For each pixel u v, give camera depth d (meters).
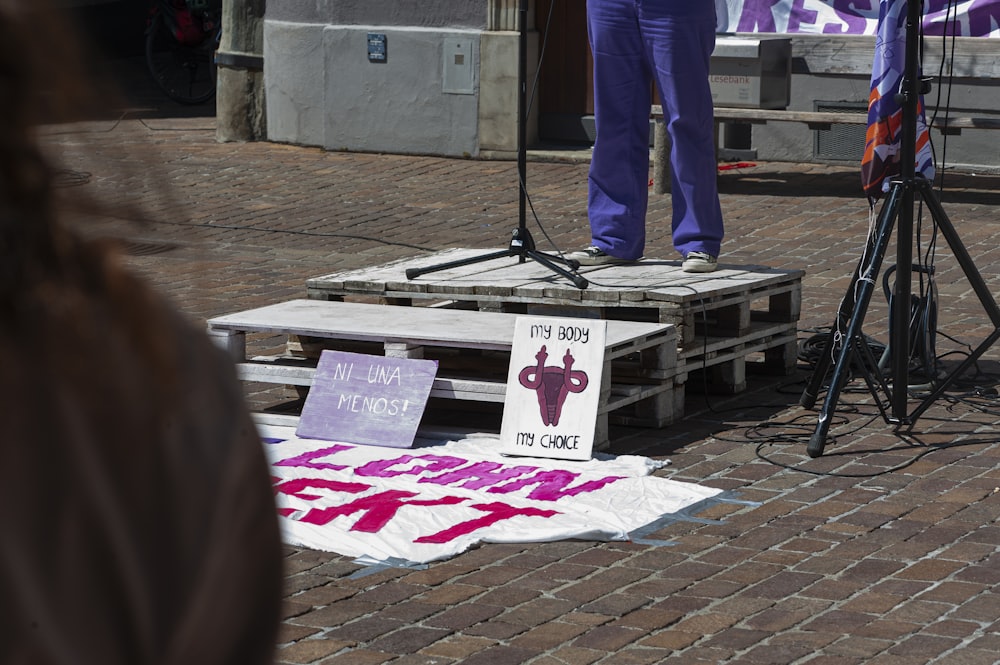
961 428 7.23
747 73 14.48
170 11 22.39
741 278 7.96
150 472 1.01
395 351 7.22
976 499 6.12
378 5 17.31
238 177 16.31
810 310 10.03
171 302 1.08
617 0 8.12
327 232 13.48
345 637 4.77
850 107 15.69
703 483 6.44
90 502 0.98
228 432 1.07
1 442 0.95
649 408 7.40
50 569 0.96
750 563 5.43
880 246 6.97
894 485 6.34
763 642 4.67
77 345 0.97
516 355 6.93
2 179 0.95
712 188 8.30
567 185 15.54
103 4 25.53
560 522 5.87
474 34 16.86
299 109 18.14
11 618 0.95
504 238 13.03
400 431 7.02
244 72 18.58
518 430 6.86
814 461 6.73
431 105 17.22
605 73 8.30
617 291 7.45
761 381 8.41
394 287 7.94
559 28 17.02
